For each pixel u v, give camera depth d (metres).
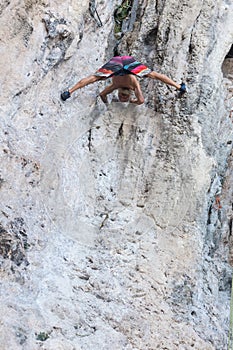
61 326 5.06
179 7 7.97
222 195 7.87
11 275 5.21
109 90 7.25
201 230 6.93
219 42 7.88
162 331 5.82
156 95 7.54
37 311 5.02
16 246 5.39
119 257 6.38
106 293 5.84
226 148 7.88
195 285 6.54
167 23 7.94
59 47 6.95
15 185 5.86
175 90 7.47
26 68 6.48
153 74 7.21
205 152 7.25
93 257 6.21
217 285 7.17
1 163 5.79
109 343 5.23
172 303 6.29
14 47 6.40
